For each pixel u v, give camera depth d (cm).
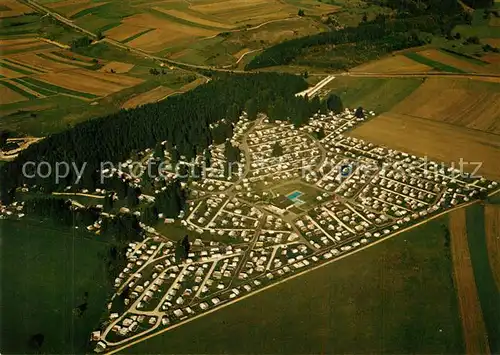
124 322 16825
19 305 17538
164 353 15738
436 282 17900
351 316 16738
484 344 15712
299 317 16762
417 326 16338
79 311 17262
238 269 18800
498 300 17175
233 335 16225
